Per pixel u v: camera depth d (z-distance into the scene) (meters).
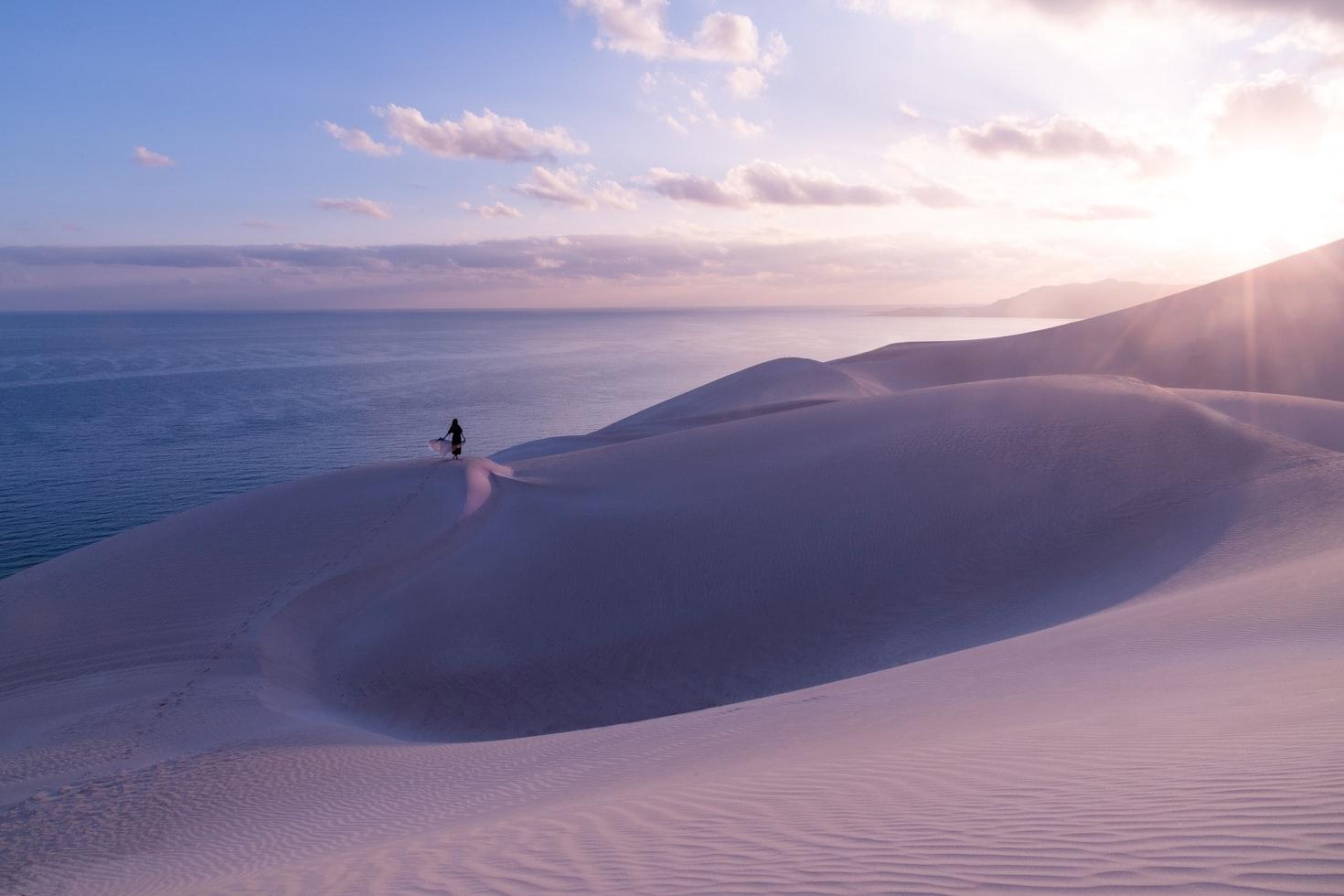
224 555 23.44
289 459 73.06
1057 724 7.12
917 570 20.89
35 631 19.47
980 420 28.77
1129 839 3.87
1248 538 18.03
